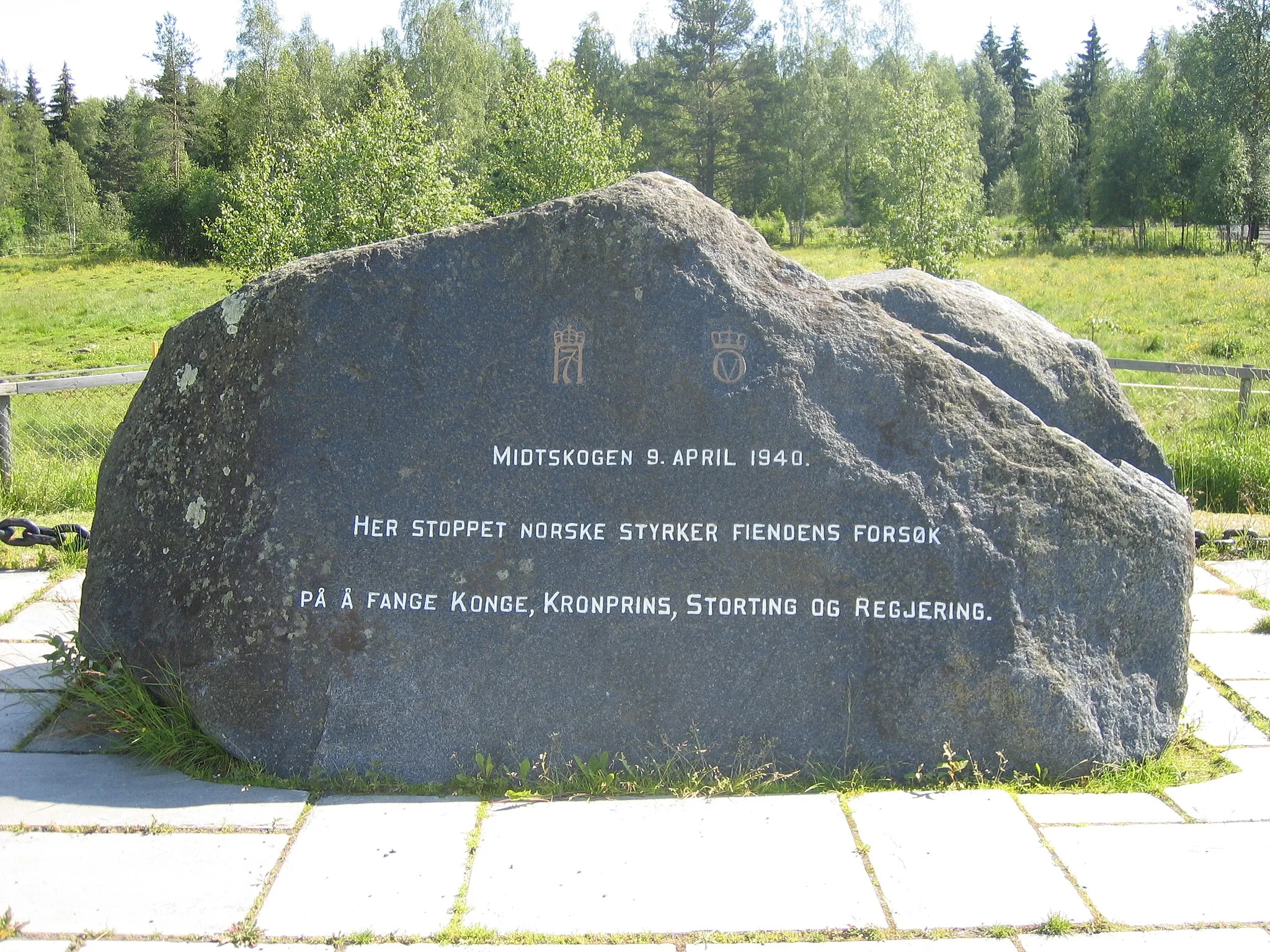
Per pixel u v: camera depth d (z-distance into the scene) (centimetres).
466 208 1845
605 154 2319
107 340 2259
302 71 5509
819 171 5566
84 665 437
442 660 395
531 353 414
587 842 340
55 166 6738
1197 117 4406
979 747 391
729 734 390
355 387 412
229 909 301
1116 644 404
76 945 284
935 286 463
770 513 403
